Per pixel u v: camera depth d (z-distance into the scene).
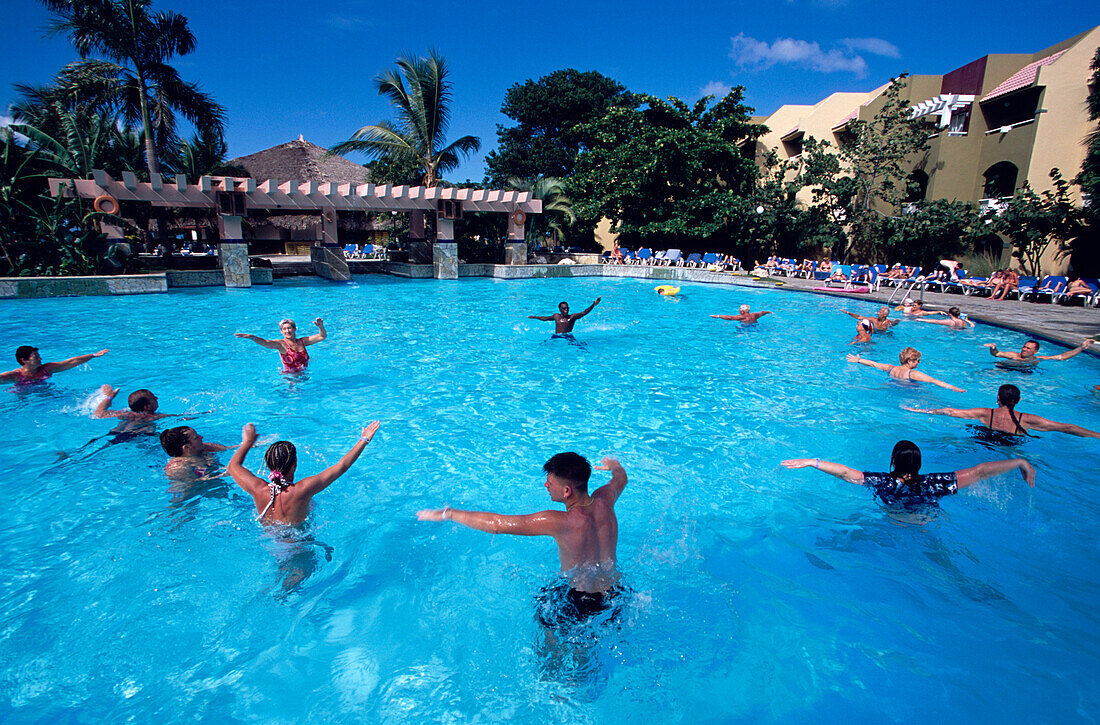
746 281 20.16
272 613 3.30
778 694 2.77
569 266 24.02
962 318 12.54
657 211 26.53
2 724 2.52
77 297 15.30
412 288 19.55
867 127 22.12
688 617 3.28
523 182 28.30
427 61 24.48
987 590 3.54
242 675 2.87
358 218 36.16
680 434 6.11
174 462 4.63
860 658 2.99
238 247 18.28
